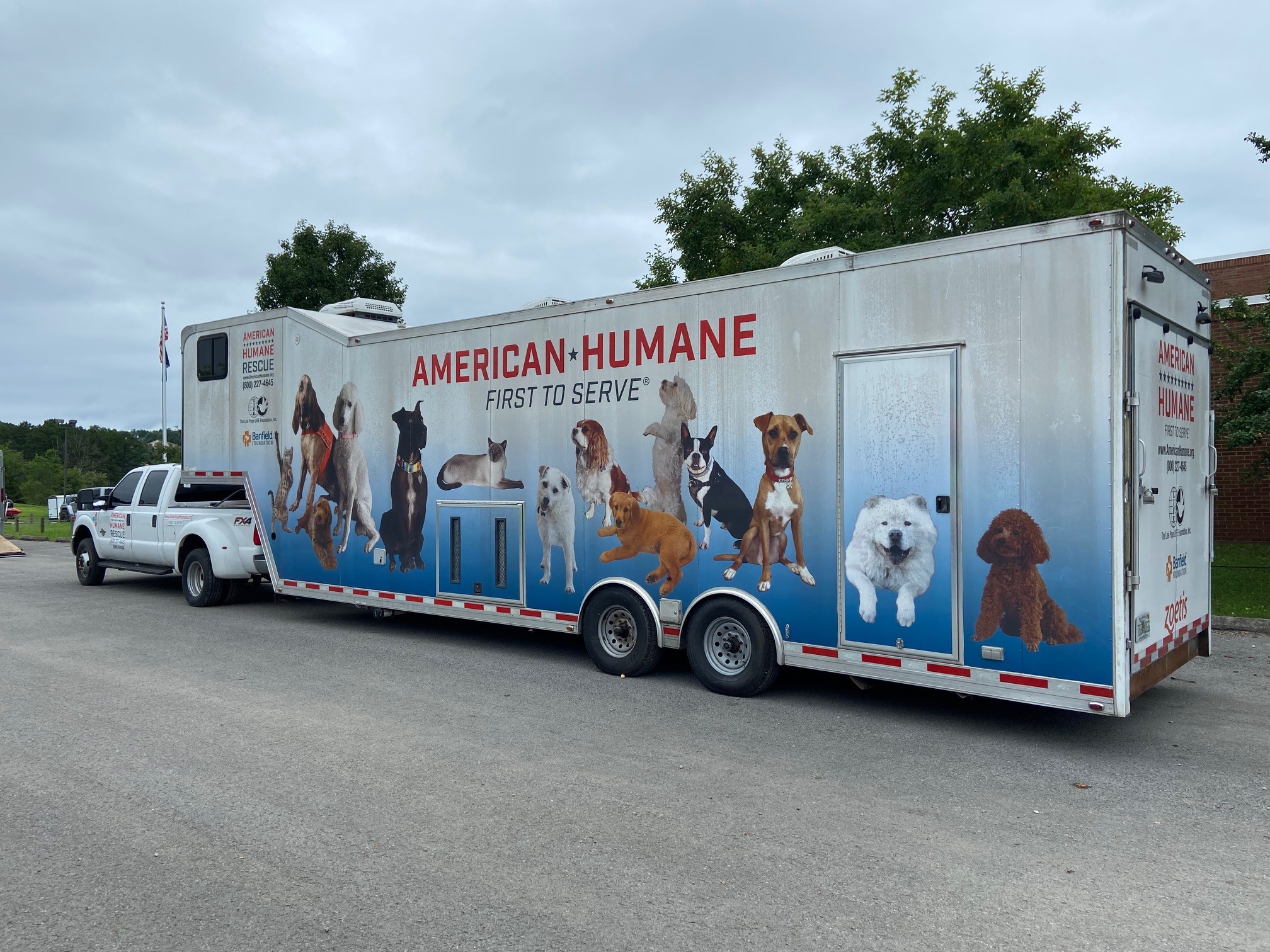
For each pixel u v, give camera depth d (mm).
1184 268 6387
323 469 10375
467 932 3494
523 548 8469
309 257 23203
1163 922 3605
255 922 3582
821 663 6594
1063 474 5508
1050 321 5562
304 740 6066
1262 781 5316
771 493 6820
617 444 7770
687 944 3406
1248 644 9281
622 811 4789
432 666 8484
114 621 11195
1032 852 4285
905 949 3373
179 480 13250
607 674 8016
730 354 7043
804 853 4258
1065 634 5500
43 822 4621
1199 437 6754
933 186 15430
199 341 12062
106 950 3373
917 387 6074
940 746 5992
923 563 6051
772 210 18922
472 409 8867
